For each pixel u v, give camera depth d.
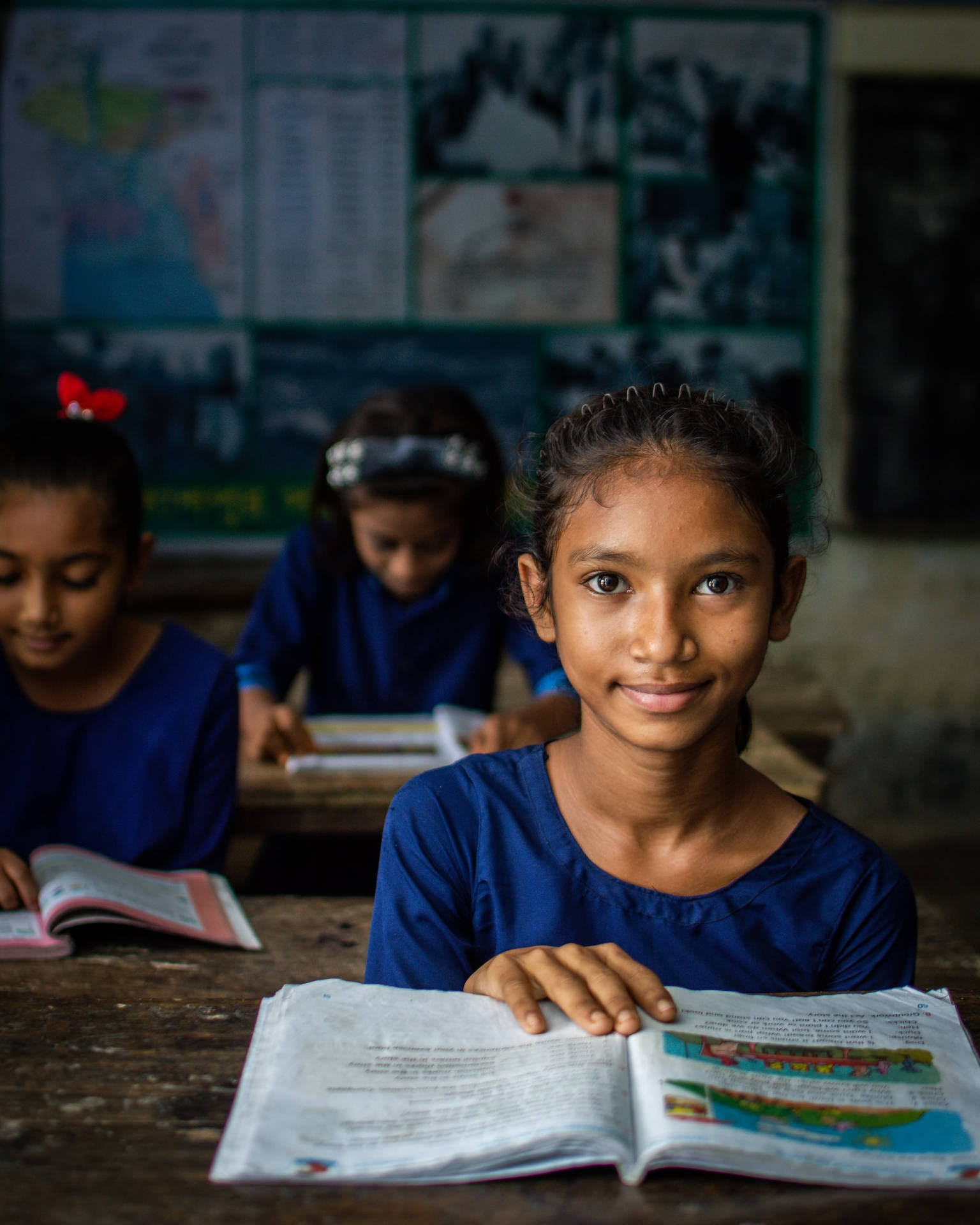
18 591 1.23
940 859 3.38
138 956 1.00
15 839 1.35
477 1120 0.64
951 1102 0.68
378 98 3.60
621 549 0.78
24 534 1.20
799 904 0.88
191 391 3.70
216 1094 0.73
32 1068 0.77
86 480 1.22
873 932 0.88
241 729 1.80
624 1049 0.71
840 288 3.76
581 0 3.59
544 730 1.68
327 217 3.65
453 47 3.59
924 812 3.84
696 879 0.89
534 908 0.89
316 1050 0.71
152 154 3.59
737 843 0.89
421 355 3.73
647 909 0.88
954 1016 0.78
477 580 2.02
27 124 3.55
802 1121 0.65
